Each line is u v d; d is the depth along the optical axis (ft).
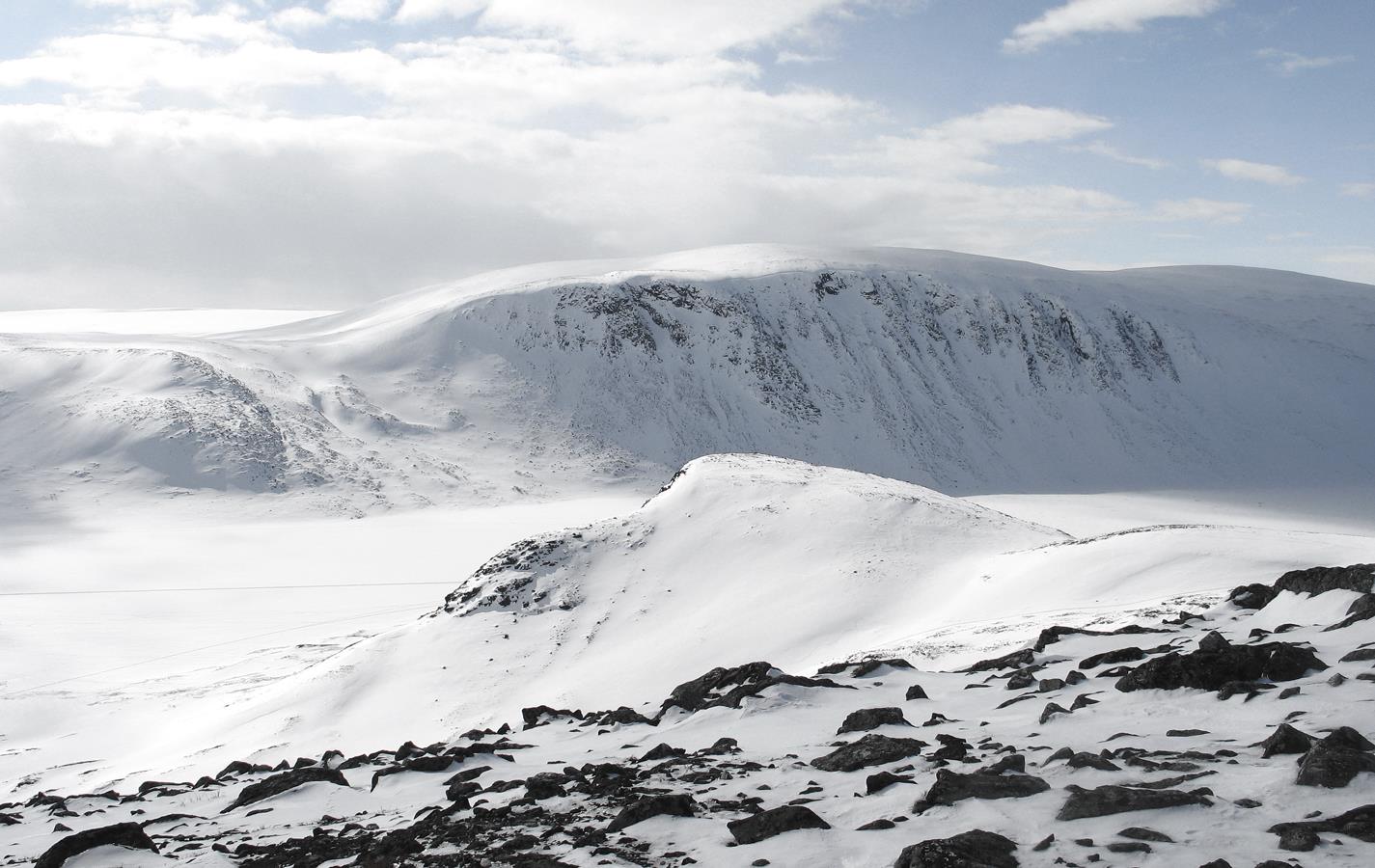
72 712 214.07
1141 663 52.60
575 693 173.78
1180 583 156.87
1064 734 38.47
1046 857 25.09
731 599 206.08
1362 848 23.58
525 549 233.76
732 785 36.83
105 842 37.14
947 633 147.95
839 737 44.01
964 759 35.73
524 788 40.63
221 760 168.35
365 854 33.37
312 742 171.12
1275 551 169.07
